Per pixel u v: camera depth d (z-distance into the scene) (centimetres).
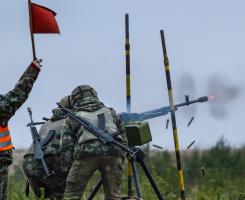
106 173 2495
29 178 2683
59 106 2534
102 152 2461
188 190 3759
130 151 2469
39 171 2647
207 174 4466
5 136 2255
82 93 2580
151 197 3228
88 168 2484
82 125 2498
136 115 2762
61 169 2552
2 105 2236
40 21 2369
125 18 2838
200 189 3709
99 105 2561
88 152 2461
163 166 4706
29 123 2683
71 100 2650
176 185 3816
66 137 2523
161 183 3428
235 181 4341
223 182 4162
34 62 2292
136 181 2622
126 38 2839
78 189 2495
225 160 4931
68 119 2541
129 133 2591
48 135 2645
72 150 2525
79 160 2480
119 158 2503
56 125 2662
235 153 5119
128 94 2808
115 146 2484
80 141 2480
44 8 2384
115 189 2514
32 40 2344
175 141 2752
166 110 2786
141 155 2591
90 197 2656
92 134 2480
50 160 2622
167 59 2786
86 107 2544
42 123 2728
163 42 2794
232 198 3453
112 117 2550
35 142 2605
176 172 4244
